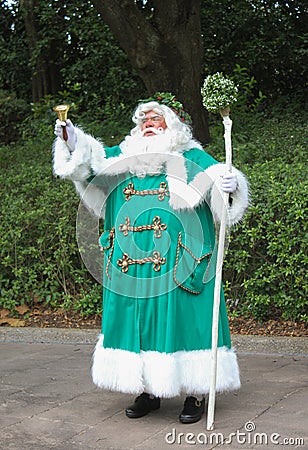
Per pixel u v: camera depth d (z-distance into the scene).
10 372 5.14
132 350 3.90
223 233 3.87
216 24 11.98
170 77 8.54
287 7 12.29
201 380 3.90
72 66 12.38
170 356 3.83
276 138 8.65
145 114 4.21
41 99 11.80
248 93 10.96
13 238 6.86
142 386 3.86
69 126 4.06
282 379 4.79
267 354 5.49
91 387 4.72
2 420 4.11
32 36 12.59
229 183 3.85
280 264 6.07
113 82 11.98
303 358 5.35
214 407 4.16
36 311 6.87
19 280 6.91
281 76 12.32
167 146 4.07
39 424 4.03
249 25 12.12
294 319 6.14
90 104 11.98
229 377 4.00
